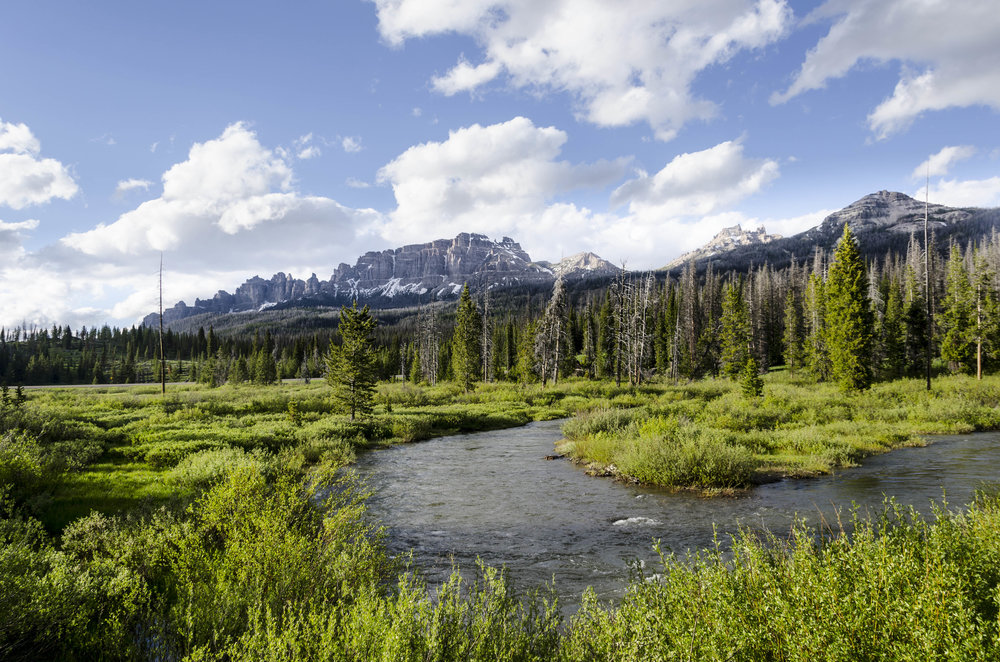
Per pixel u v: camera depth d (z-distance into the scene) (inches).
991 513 189.5
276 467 474.9
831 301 1657.2
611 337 2947.8
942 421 1019.3
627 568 334.6
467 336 2711.6
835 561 139.3
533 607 173.3
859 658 111.4
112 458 661.3
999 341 1950.1
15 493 399.2
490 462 783.1
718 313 3518.7
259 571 204.5
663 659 125.3
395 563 247.3
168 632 176.6
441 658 135.0
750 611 135.7
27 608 171.8
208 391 2475.4
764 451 760.3
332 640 139.7
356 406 1253.7
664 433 734.5
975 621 118.9
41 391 2444.6
